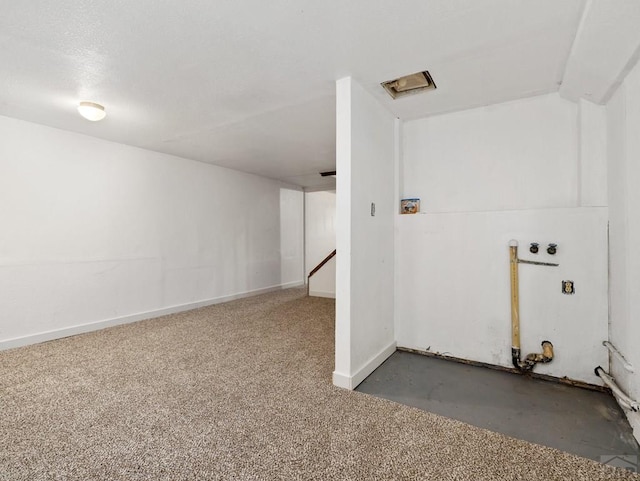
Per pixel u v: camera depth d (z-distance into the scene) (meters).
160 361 2.57
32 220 3.04
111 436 1.59
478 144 2.67
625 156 1.78
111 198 3.65
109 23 1.58
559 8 1.46
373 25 1.60
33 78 2.17
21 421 1.72
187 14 1.51
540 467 1.37
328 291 5.37
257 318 3.98
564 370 2.24
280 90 2.36
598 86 1.95
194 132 3.33
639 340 1.62
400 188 2.94
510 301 2.42
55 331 3.17
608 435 1.61
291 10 1.49
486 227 2.52
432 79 2.17
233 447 1.50
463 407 1.89
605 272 2.11
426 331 2.79
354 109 2.18
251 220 5.59
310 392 2.06
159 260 4.14
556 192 2.39
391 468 1.36
